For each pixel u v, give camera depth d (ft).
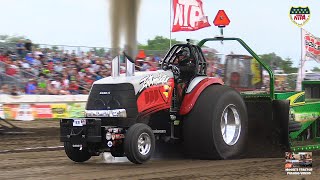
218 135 58.08
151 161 58.23
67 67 129.59
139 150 53.42
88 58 135.95
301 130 67.62
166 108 57.88
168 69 60.54
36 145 81.97
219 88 59.47
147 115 56.13
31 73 120.67
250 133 64.54
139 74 56.90
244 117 61.21
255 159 59.21
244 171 49.52
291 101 66.28
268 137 63.26
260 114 63.52
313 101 71.92
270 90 62.75
